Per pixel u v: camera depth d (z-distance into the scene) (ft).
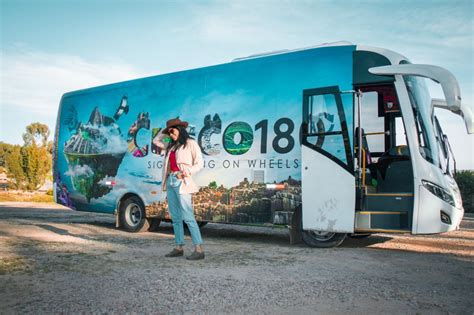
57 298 14.25
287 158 25.88
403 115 23.21
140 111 33.14
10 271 17.97
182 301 14.06
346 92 24.21
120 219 33.76
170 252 21.53
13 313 12.75
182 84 31.09
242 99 28.02
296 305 13.79
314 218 24.44
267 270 18.65
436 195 22.61
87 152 36.11
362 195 23.76
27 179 102.94
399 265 20.13
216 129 28.84
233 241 28.66
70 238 28.40
